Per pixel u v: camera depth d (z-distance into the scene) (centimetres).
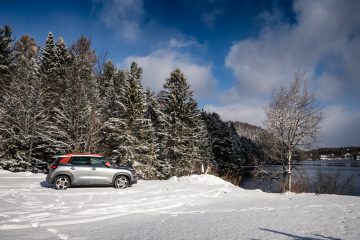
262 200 1144
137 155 2697
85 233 633
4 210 891
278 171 2645
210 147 4331
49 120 2742
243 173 4725
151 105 3694
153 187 1507
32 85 2622
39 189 1328
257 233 579
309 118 2544
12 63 2995
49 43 3222
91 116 2366
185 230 628
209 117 5041
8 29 3106
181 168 3045
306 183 2517
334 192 2416
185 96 3222
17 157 2523
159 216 845
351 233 566
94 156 1431
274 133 2597
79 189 1359
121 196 1197
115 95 2883
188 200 1150
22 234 629
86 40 2427
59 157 1389
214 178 1950
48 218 802
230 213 848
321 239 527
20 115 2559
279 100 2639
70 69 2467
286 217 750
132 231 639
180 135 3133
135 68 2958
